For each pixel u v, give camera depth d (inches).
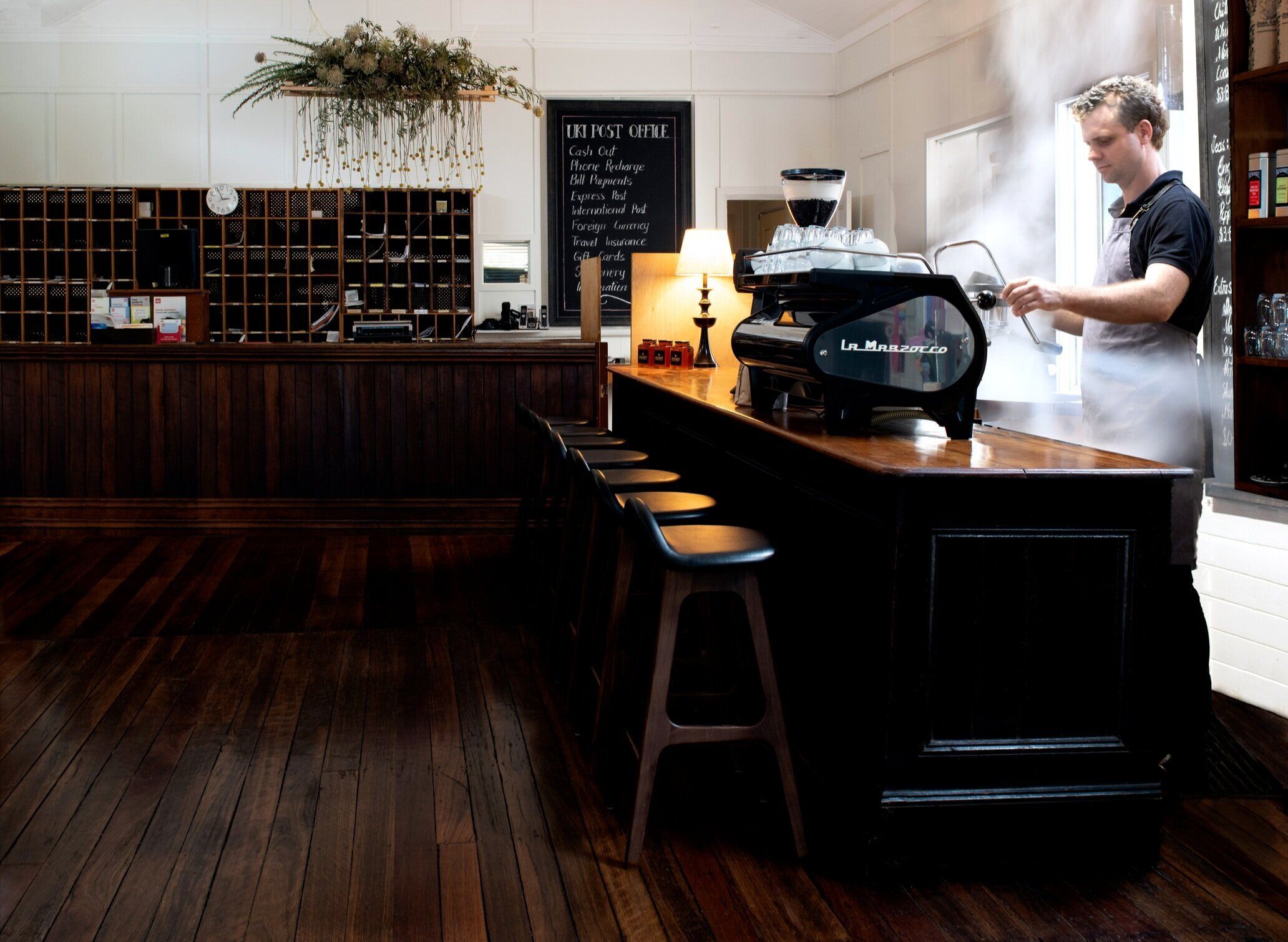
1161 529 97.1
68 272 363.3
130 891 94.5
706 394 155.3
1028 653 96.8
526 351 247.6
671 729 99.1
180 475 246.5
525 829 106.5
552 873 98.2
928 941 87.5
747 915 91.5
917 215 325.7
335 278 371.2
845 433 110.0
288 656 159.5
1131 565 97.2
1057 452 103.2
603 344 249.8
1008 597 96.2
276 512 247.0
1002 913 91.7
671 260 225.5
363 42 257.8
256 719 134.5
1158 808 99.0
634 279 225.8
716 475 157.8
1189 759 115.1
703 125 387.2
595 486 123.1
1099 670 98.0
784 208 406.9
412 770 120.0
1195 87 143.7
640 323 226.7
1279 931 88.8
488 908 92.4
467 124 366.6
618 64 382.6
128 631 171.0
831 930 89.1
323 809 110.4
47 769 119.3
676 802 113.0
